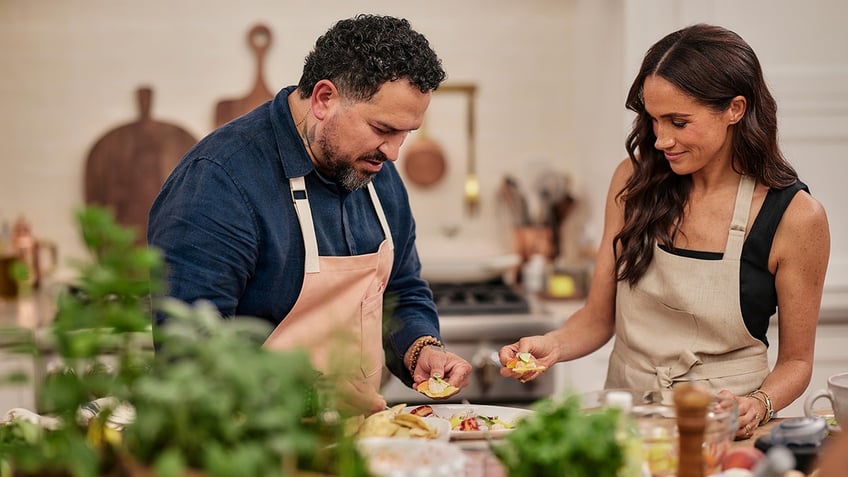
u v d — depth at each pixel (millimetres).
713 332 2057
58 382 1213
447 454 1346
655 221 2115
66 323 1180
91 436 1267
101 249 1201
